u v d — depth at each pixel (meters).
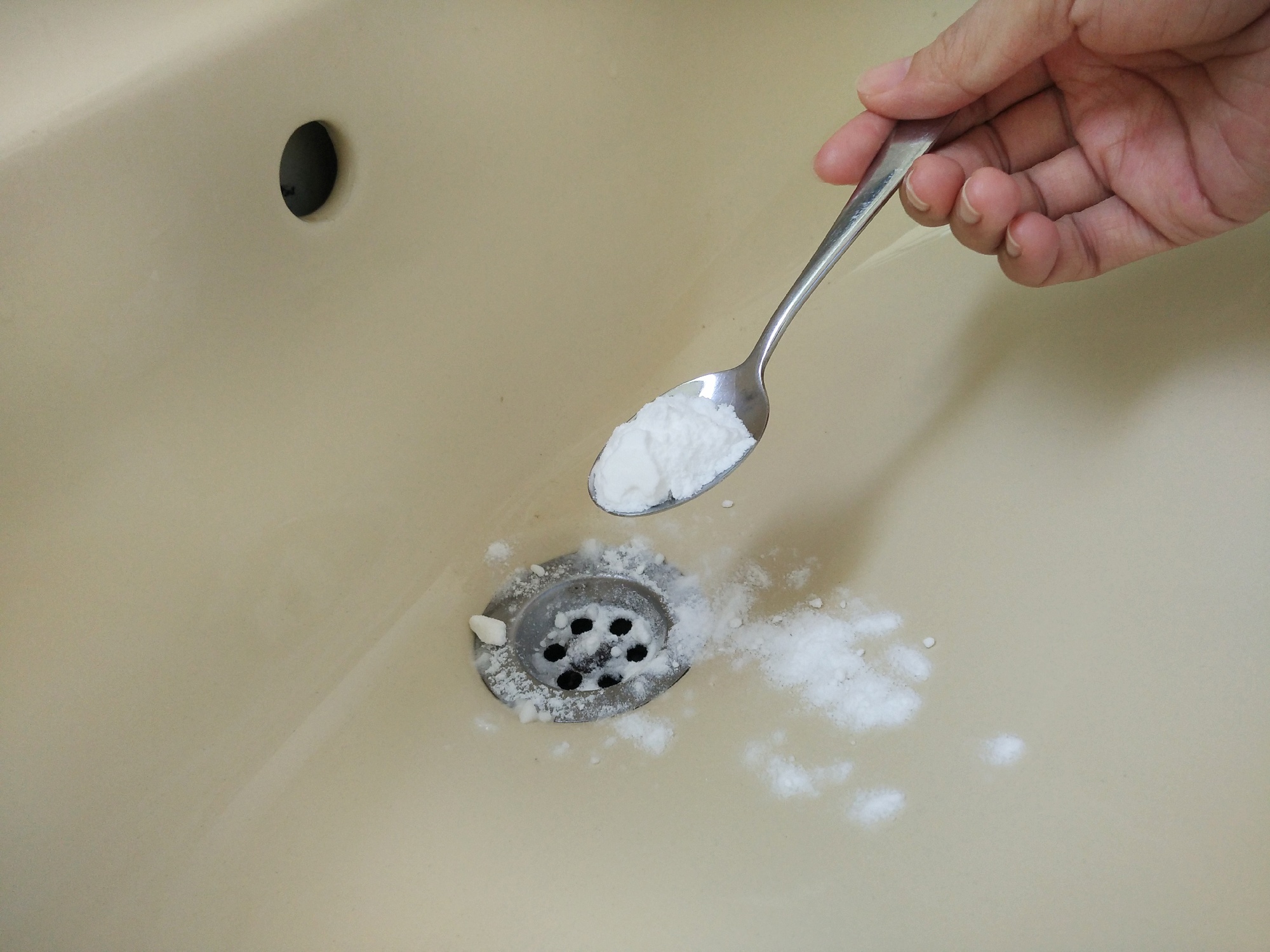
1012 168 0.46
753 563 0.46
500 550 0.47
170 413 0.35
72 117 0.30
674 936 0.32
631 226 0.50
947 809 0.35
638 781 0.38
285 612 0.39
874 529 0.45
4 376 0.30
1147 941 0.29
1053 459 0.43
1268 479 0.36
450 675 0.42
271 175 0.36
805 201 0.53
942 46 0.40
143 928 0.31
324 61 0.37
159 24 0.34
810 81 0.51
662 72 0.48
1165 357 0.41
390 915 0.33
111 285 0.32
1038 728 0.36
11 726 0.31
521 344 0.48
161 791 0.34
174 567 0.36
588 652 0.45
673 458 0.38
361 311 0.41
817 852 0.34
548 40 0.44
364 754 0.38
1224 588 0.35
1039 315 0.47
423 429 0.45
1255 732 0.32
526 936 0.32
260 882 0.33
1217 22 0.36
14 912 0.29
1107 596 0.38
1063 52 0.42
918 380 0.49
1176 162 0.40
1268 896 0.28
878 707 0.39
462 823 0.36
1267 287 0.40
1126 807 0.33
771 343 0.39
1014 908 0.31
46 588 0.32
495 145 0.44
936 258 0.52
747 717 0.40
